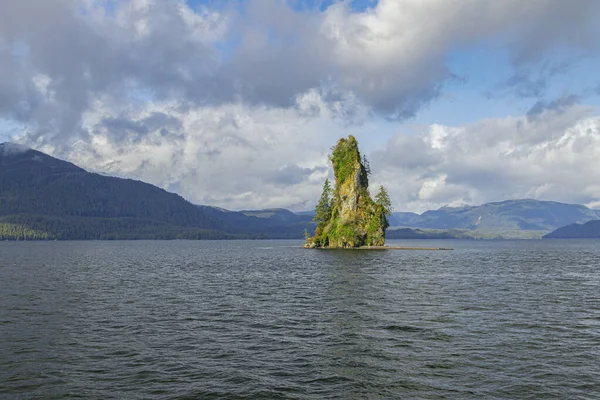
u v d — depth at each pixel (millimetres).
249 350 25922
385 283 59531
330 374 21750
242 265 98062
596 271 81688
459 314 36656
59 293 50188
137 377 21328
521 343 27359
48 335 29547
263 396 18984
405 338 28641
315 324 32938
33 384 20328
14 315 36562
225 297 47188
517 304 41750
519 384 20344
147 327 32094
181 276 71938
